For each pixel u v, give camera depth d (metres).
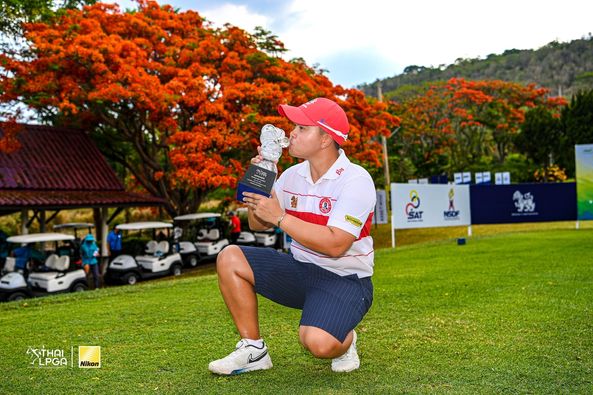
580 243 11.19
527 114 39.31
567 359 3.33
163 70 16.23
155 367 3.41
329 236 2.88
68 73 15.23
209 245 18.23
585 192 16.70
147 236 22.17
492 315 4.68
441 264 8.89
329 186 3.01
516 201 16.89
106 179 16.73
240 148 16.61
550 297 5.42
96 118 17.55
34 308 6.46
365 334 4.12
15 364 3.59
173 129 16.42
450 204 16.19
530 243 11.78
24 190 14.73
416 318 4.66
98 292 7.58
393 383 2.94
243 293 3.16
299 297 3.18
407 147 41.69
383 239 20.17
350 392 2.81
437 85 43.50
